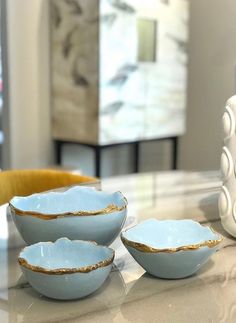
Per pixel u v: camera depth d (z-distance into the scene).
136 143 3.81
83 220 0.96
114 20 3.29
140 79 3.55
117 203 1.09
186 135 4.21
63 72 3.52
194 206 1.41
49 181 1.80
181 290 0.87
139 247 0.88
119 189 1.62
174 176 1.87
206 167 4.09
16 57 3.44
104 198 1.14
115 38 3.32
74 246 0.92
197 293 0.86
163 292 0.87
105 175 4.00
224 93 3.92
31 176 1.80
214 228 1.20
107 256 0.87
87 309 0.80
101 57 3.26
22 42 3.45
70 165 3.69
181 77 3.85
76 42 3.38
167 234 1.01
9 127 3.48
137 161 3.89
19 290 0.89
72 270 0.79
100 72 3.28
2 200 1.75
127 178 1.83
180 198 1.50
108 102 3.36
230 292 0.87
